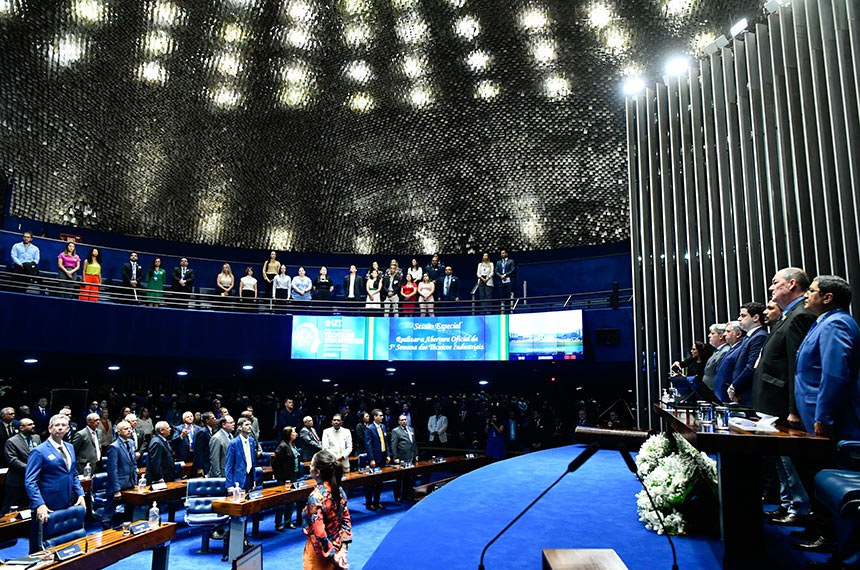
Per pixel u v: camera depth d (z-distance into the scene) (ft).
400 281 55.16
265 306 53.42
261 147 57.21
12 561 15.23
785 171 29.63
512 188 60.34
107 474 28.12
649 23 45.11
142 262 60.70
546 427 56.29
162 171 56.49
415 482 45.62
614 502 16.33
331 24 49.29
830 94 27.84
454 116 55.72
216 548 29.14
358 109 55.36
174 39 47.85
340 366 58.18
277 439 52.54
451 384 67.26
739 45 32.83
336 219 64.18
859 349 9.95
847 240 26.61
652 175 38.14
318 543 15.03
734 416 12.60
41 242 54.29
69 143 51.80
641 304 37.73
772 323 14.34
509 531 13.21
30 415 42.04
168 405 56.03
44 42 44.75
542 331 48.14
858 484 7.79
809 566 9.57
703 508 12.75
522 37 48.93
